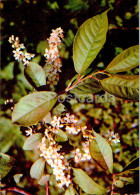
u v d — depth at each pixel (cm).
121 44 51
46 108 29
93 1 48
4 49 53
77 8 51
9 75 52
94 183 32
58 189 50
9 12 54
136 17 52
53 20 52
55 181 38
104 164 32
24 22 53
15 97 50
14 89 50
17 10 53
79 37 29
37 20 52
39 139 33
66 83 39
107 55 49
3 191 33
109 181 49
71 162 35
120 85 30
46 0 53
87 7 49
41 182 35
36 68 32
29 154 54
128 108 56
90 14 47
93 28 29
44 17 52
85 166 51
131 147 55
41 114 29
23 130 35
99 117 56
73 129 33
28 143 32
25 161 52
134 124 56
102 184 49
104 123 56
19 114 28
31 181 45
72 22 50
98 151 32
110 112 57
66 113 33
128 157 54
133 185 33
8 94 50
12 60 53
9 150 52
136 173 33
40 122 34
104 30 29
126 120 56
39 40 50
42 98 29
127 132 56
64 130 33
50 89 36
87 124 56
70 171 33
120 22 51
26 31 51
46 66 35
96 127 56
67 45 47
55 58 35
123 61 29
